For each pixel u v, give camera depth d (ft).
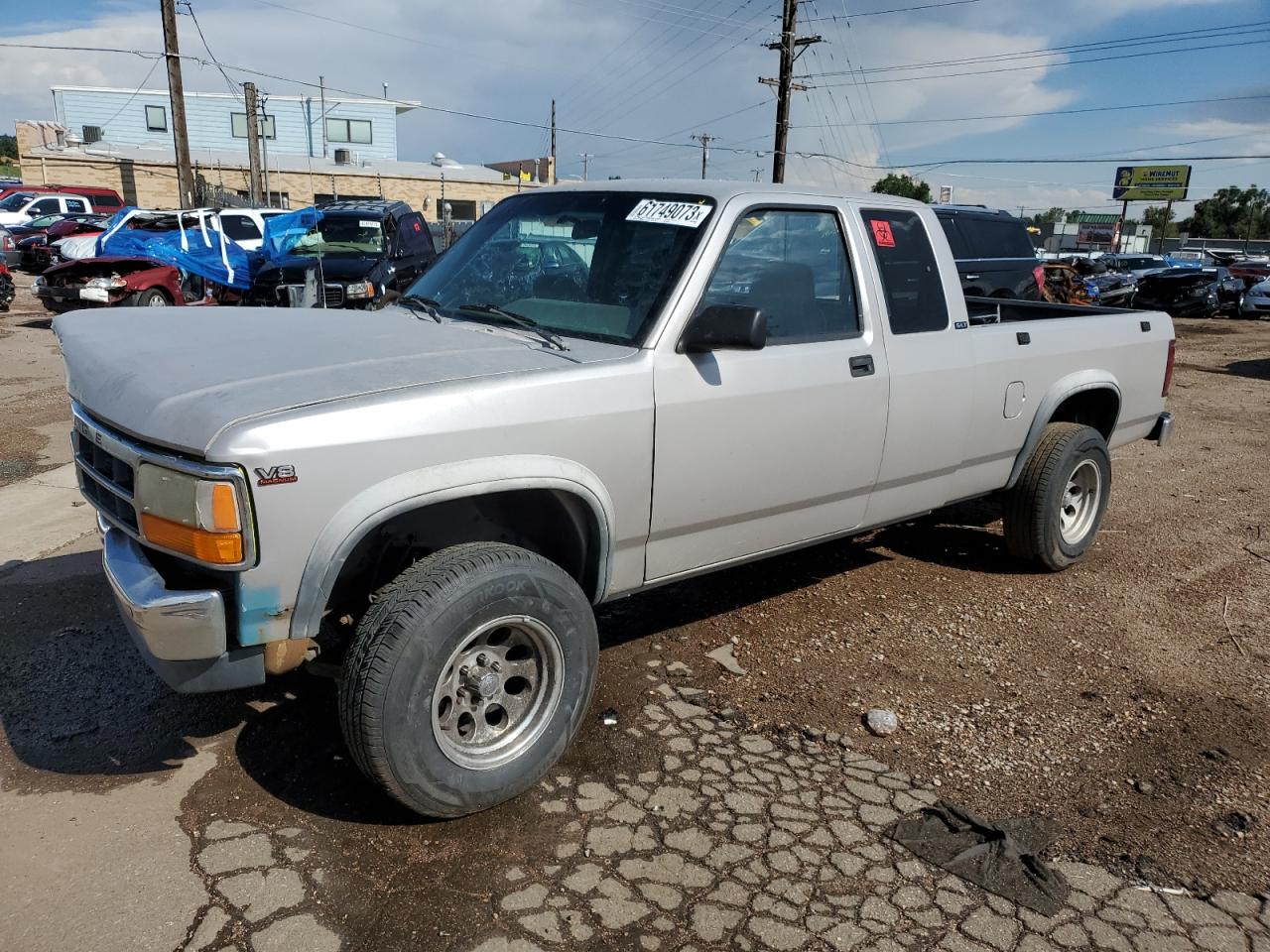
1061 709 12.44
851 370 12.42
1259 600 16.47
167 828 9.36
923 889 8.91
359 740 8.61
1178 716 12.39
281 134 153.89
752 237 11.60
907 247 13.60
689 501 11.12
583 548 10.64
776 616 14.96
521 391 9.42
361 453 8.43
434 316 12.10
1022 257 46.68
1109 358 17.03
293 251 48.24
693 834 9.55
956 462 14.60
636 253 11.46
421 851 9.13
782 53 98.78
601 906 8.50
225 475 7.93
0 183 124.16
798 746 11.27
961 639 14.42
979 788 10.58
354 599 10.22
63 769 10.34
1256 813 10.32
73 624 13.74
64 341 11.23
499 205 14.03
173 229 53.78
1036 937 8.39
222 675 8.66
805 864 9.18
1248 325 70.28
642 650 13.61
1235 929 8.60
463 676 9.31
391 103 158.40
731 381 11.12
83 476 10.48
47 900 8.32
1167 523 20.80
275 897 8.44
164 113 148.46
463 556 9.11
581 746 11.06
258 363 9.43
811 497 12.54
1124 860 9.47
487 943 8.01
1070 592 16.47
